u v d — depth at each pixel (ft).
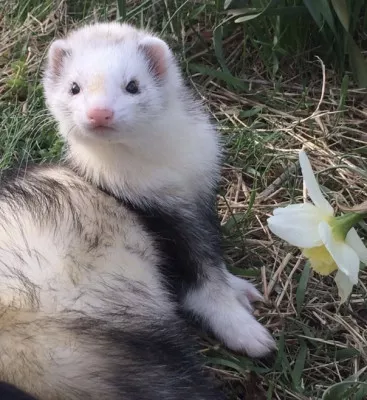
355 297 1.51
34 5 2.24
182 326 1.39
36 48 2.14
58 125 1.55
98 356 1.19
